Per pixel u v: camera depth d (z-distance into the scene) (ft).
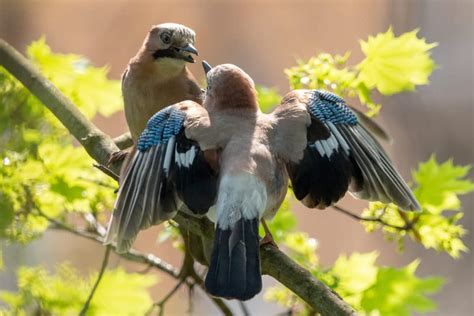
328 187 28.37
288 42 85.15
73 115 37.63
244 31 85.05
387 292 35.78
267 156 27.91
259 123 28.78
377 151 29.53
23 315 38.01
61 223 38.68
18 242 36.99
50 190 38.01
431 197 36.29
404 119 82.02
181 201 27.73
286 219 38.04
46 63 42.55
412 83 38.65
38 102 39.52
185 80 40.45
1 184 36.91
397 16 85.05
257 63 84.94
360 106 48.57
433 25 84.64
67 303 38.32
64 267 39.09
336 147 28.73
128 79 40.29
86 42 83.51
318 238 77.30
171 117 28.66
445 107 82.28
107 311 38.86
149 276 40.09
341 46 85.05
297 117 29.01
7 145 38.01
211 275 26.07
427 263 77.66
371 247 77.30
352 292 35.81
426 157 81.71
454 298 76.84
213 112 29.09
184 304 65.98
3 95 39.14
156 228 73.41
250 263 26.20
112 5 83.87
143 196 27.43
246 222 26.76
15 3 82.94
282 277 29.40
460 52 83.41
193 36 40.63
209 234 31.19
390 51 38.45
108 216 42.86
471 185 36.50
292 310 37.42
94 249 71.67
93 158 36.35
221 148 28.02
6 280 42.83
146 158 27.99
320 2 85.30
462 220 78.13
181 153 27.81
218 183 27.48
